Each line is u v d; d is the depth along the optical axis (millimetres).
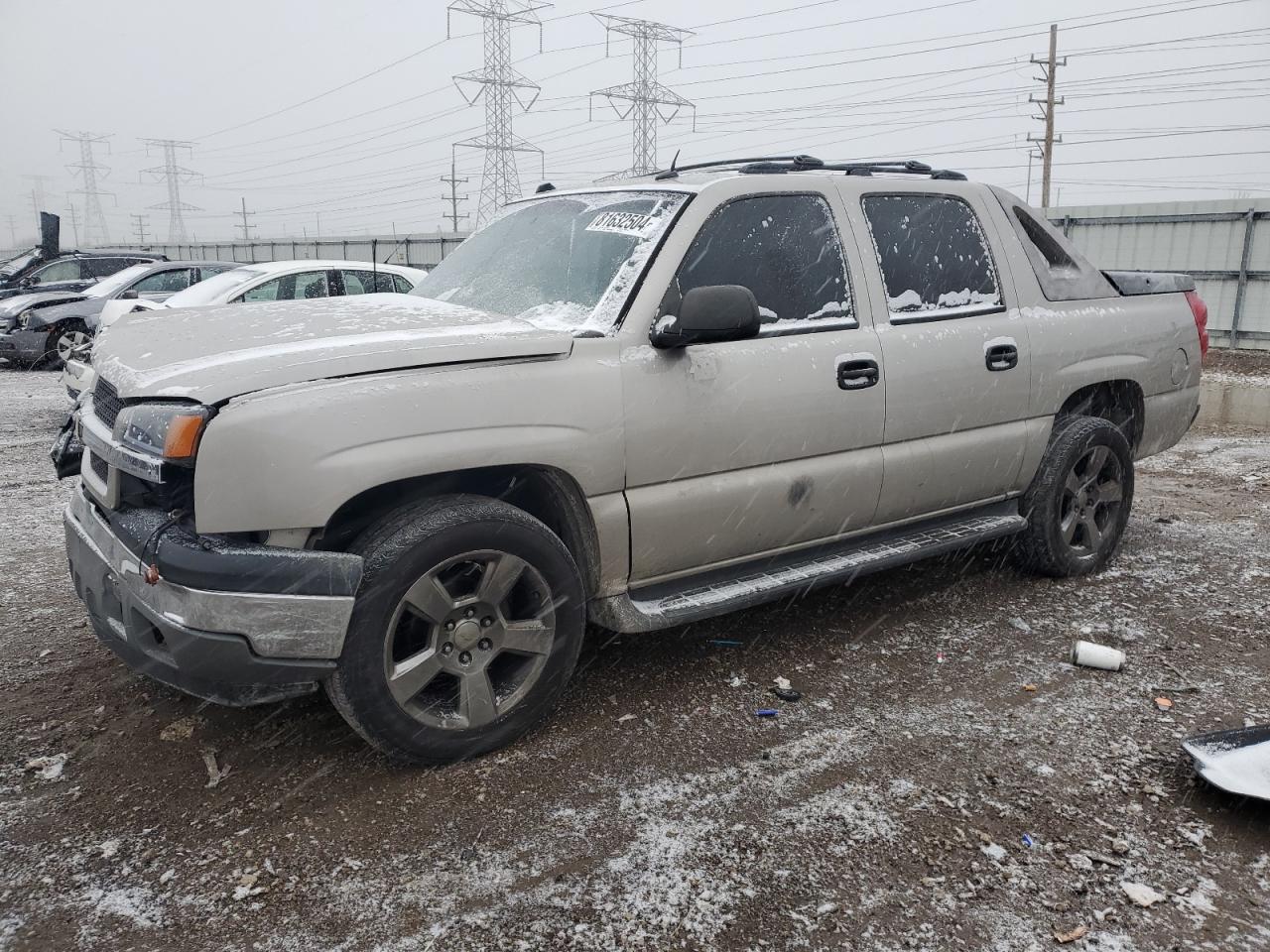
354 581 2604
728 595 3404
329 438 2557
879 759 2996
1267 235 15984
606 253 3402
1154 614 4211
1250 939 2203
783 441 3426
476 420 2771
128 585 2717
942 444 3926
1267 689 3473
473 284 3736
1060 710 3322
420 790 2814
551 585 2994
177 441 2482
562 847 2545
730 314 2938
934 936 2215
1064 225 18703
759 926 2248
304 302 3598
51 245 16703
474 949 2174
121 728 3188
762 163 3990
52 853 2525
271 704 3365
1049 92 37312
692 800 2766
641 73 50688
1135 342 4672
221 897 2350
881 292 3758
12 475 7020
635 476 3119
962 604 4344
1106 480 4699
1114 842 2553
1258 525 5629
